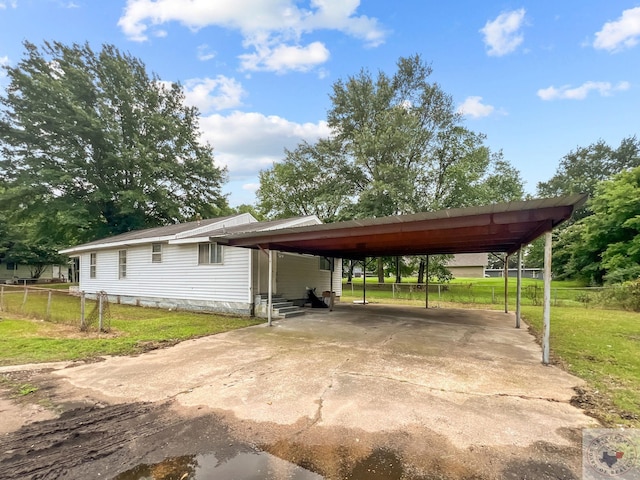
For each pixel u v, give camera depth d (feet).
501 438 9.41
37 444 9.20
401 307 44.98
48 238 73.87
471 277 132.77
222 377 14.82
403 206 65.72
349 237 26.16
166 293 40.34
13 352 18.65
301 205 97.25
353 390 13.15
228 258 35.09
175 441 9.36
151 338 22.49
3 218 79.36
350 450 8.84
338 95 75.46
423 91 71.05
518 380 14.44
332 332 25.67
